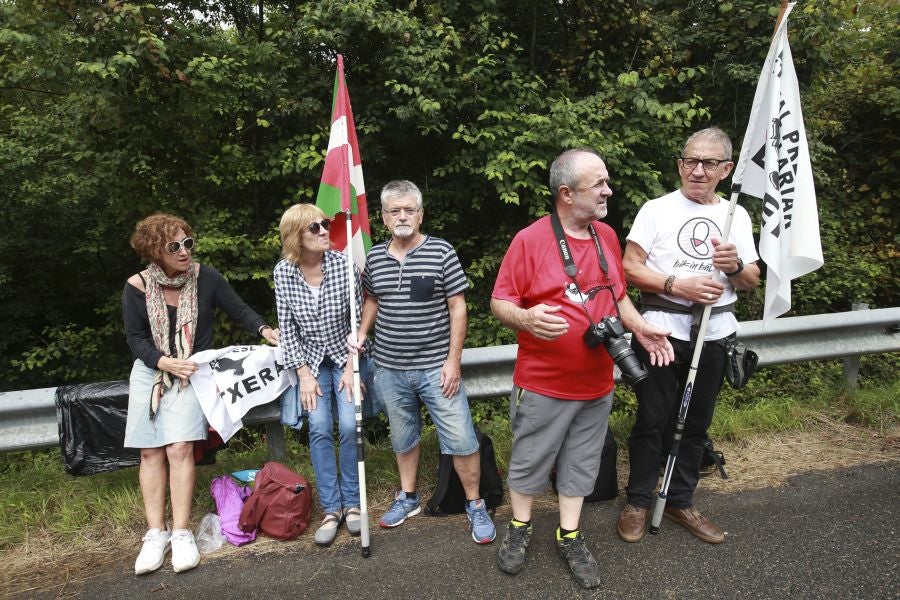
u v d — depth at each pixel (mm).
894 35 7676
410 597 2223
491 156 5777
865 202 7781
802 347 3828
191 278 2779
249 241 6012
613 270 2260
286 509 2648
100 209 7613
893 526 2582
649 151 6332
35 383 7770
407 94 5734
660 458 2932
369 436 5164
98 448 2881
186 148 5945
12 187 6992
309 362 2758
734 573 2295
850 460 3246
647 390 2562
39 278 8117
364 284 2832
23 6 5152
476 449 2689
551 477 2986
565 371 2188
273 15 6574
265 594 2285
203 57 5277
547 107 6211
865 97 7586
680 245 2512
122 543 2691
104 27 4863
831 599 2117
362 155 6113
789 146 2525
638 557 2430
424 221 6457
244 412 2834
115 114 5422
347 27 5527
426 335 2641
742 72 6031
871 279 7105
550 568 2369
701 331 2439
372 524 2791
